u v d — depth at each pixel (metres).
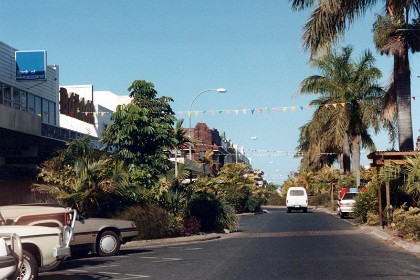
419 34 25.66
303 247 19.38
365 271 13.09
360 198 32.62
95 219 17.78
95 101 58.38
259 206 58.78
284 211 66.56
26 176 26.81
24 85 30.36
